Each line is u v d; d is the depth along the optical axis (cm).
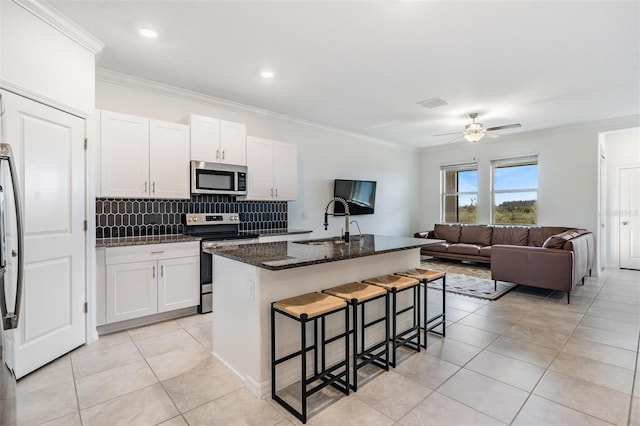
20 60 215
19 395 201
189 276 344
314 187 557
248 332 212
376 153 679
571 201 580
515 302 396
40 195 230
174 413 185
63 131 249
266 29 261
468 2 226
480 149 698
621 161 608
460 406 191
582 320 334
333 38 275
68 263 255
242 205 455
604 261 614
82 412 185
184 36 272
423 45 287
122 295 303
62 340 251
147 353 259
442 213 769
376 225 680
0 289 153
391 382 218
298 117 517
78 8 232
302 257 210
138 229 365
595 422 176
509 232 629
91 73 275
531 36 271
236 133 414
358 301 212
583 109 474
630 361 245
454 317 344
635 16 241
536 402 194
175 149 364
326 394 204
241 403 195
